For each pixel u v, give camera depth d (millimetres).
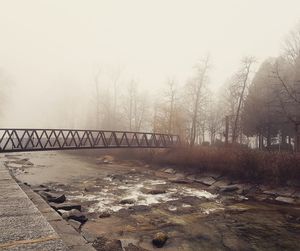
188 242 9742
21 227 4484
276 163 20438
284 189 18578
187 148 30422
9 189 7781
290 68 32125
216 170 24250
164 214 13180
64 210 12039
